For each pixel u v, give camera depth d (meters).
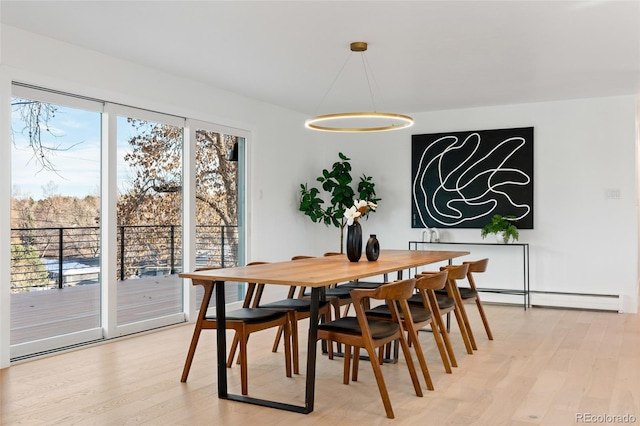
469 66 5.32
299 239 7.75
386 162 7.95
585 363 4.19
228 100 6.38
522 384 3.66
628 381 3.71
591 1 3.71
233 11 3.89
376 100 6.91
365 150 8.09
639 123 7.64
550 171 6.93
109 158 4.99
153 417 3.06
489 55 4.95
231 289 6.63
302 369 4.07
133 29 4.28
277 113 7.26
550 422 2.97
